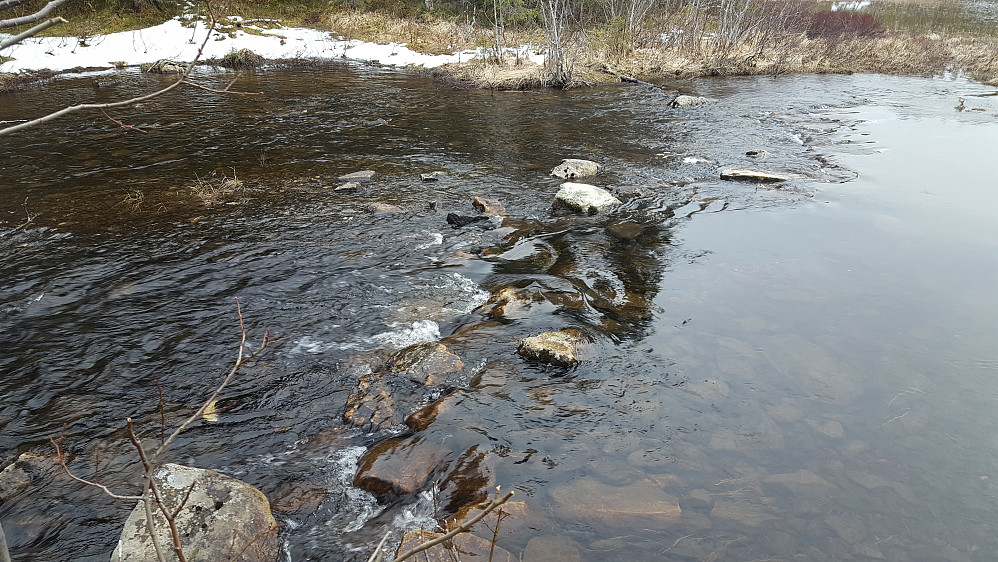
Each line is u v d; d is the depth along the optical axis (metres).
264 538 3.46
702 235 8.15
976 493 3.93
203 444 4.34
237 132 13.47
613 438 4.41
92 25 24.23
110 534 3.58
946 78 19.86
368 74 21.61
